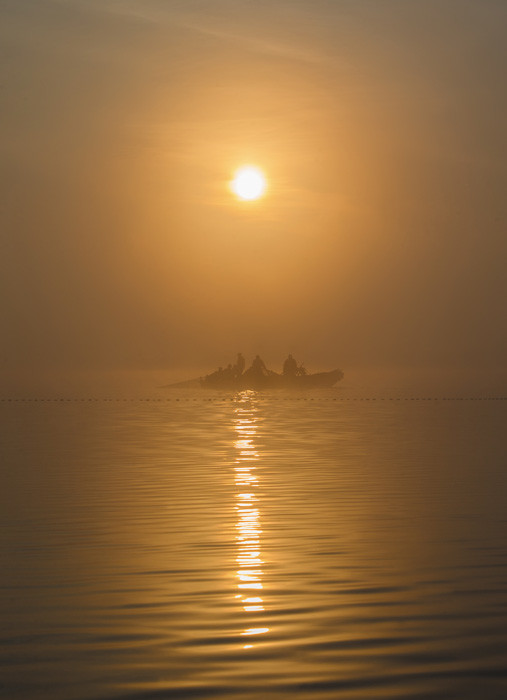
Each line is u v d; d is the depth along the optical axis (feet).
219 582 86.07
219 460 208.03
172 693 57.67
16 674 61.21
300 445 255.50
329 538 107.45
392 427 344.28
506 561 94.48
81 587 84.23
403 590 82.64
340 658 63.87
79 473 180.14
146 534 110.52
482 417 419.13
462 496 143.02
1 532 112.27
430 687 58.39
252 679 59.93
